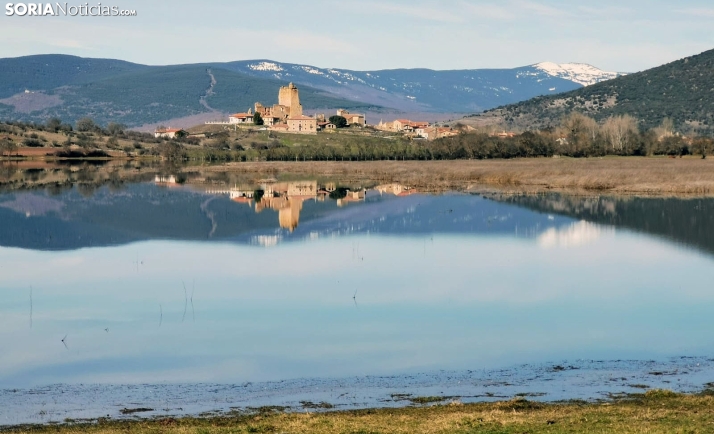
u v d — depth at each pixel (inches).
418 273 2393.0
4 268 2503.7
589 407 1131.9
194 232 3292.3
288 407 1200.2
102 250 2856.8
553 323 1802.4
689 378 1344.7
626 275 2359.7
